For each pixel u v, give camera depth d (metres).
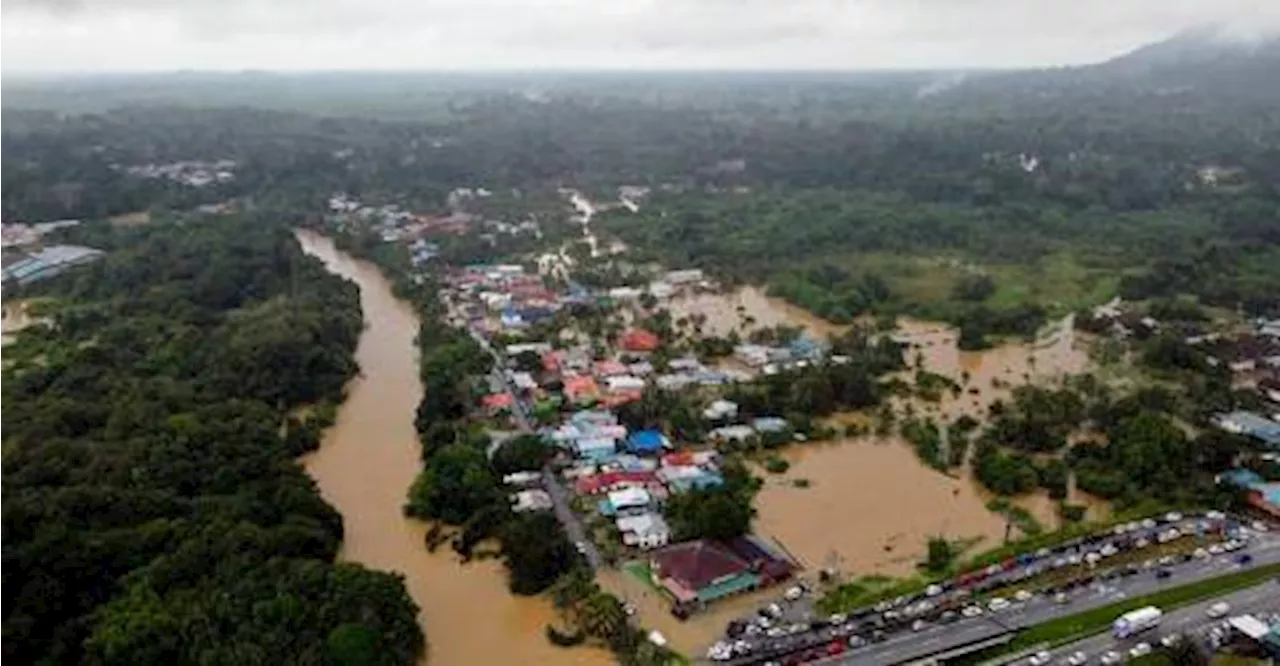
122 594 131.62
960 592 141.75
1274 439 188.38
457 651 132.00
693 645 130.62
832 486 178.62
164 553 139.38
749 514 161.25
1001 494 174.12
